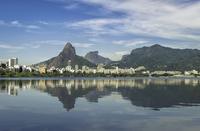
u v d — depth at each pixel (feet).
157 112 201.46
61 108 221.87
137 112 201.16
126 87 548.72
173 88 515.50
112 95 352.49
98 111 205.36
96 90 451.53
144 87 549.13
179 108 224.12
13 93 378.32
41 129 144.36
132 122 162.30
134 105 243.40
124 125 154.40
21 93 378.94
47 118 174.50
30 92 398.83
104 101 276.00
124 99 297.74
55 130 142.72
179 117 179.32
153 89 483.51
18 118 174.29
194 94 371.15
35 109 216.13
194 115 187.83
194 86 590.55
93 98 308.19
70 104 249.75
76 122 162.09
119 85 633.20
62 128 147.02
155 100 288.30
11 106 235.20
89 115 186.60
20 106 234.99
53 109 215.92
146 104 251.80
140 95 353.10
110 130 143.13
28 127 148.56
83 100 285.23
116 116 183.01
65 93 382.83
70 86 574.97
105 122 162.30
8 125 153.28
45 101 274.77
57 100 284.61
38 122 161.58
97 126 151.84
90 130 143.13
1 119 170.91
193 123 160.15
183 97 325.21
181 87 549.95
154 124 157.28
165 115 187.52
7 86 554.87
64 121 164.76
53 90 445.37
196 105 244.83
